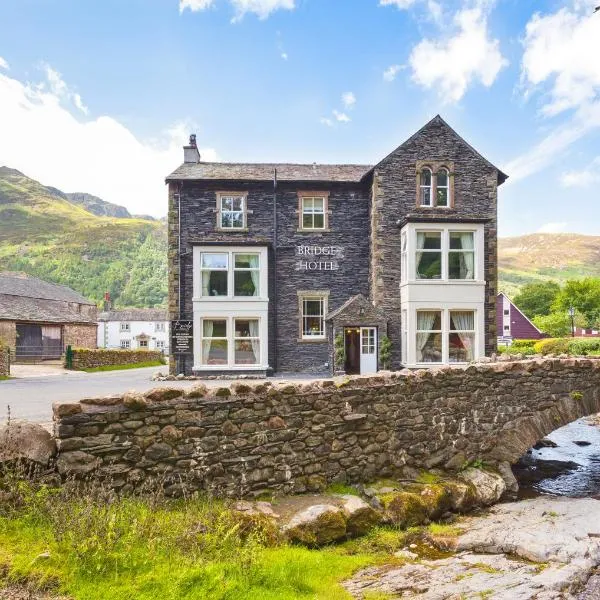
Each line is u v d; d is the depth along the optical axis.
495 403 9.88
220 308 19.66
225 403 6.31
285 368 20.33
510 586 4.80
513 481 9.46
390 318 19.36
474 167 19.84
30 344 35.59
